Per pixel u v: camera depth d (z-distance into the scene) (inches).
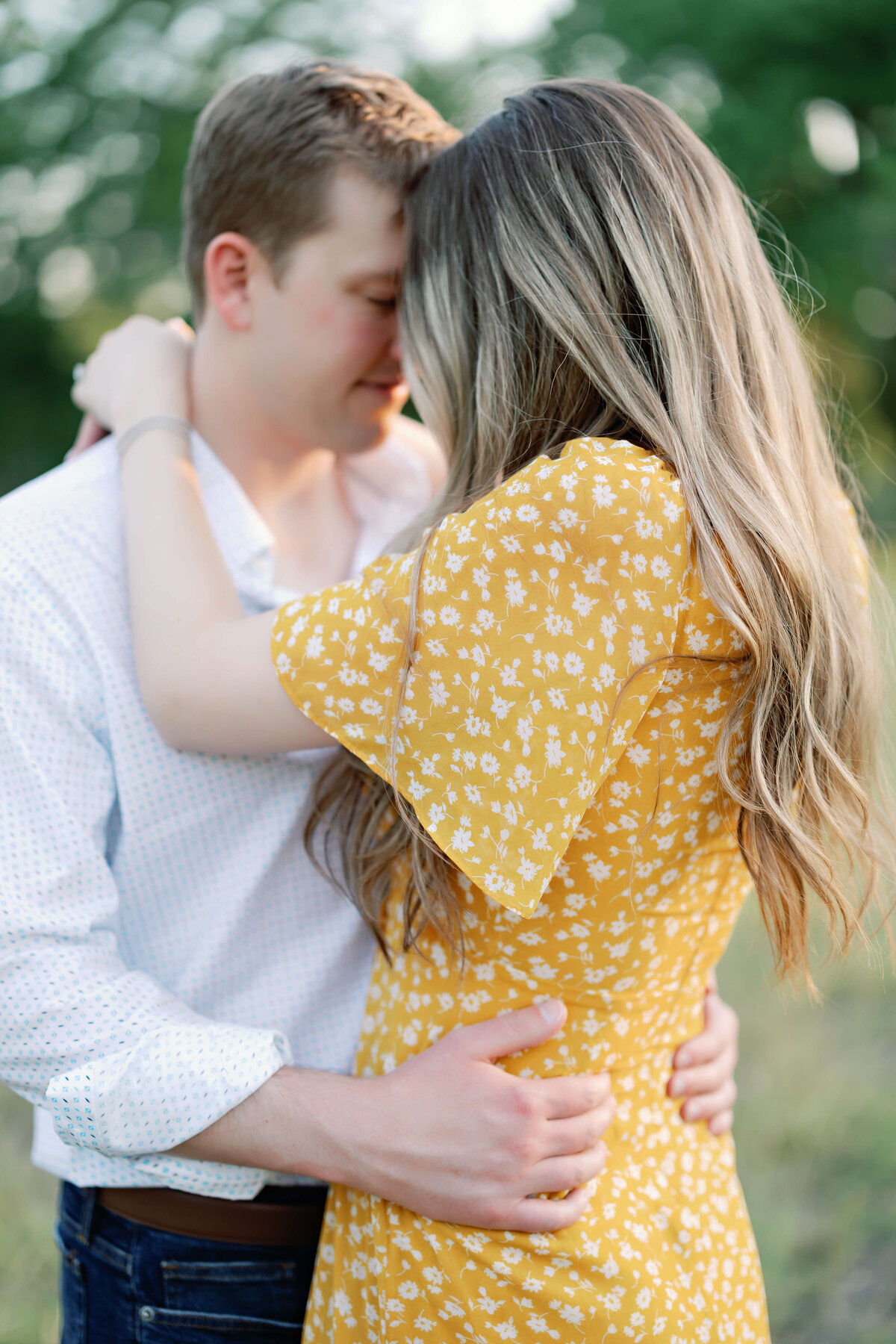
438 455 70.3
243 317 56.8
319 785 50.9
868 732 46.3
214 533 55.2
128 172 489.7
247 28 482.0
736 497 42.3
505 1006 46.5
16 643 47.4
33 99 482.9
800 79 498.6
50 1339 81.7
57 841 46.3
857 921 44.3
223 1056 44.4
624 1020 47.1
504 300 46.8
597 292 44.8
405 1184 44.3
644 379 43.9
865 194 511.8
